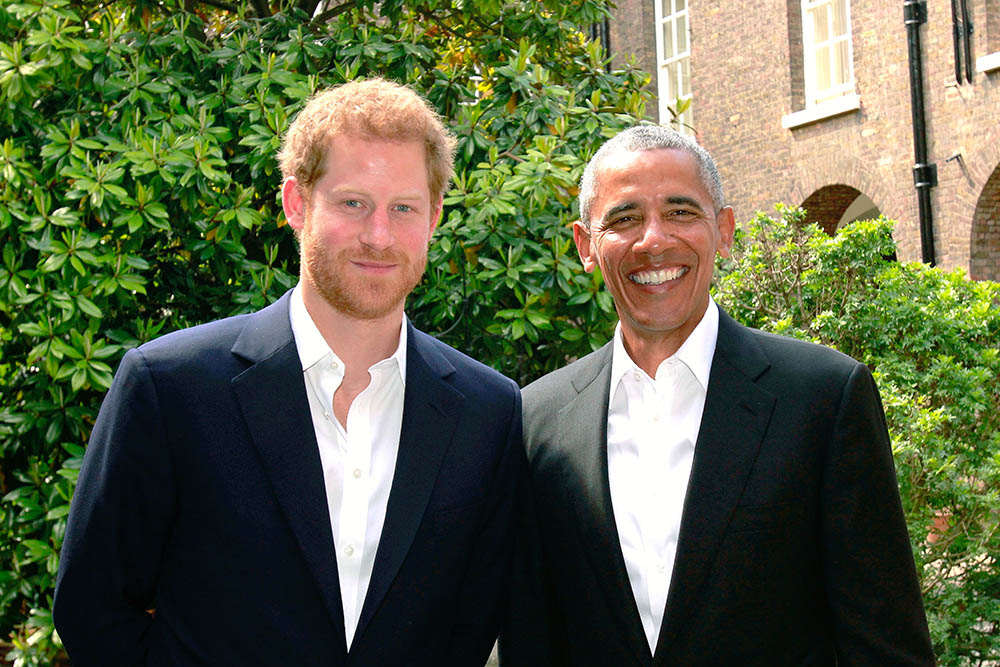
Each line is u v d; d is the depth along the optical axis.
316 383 1.84
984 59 8.59
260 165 3.31
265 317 1.90
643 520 1.88
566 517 1.94
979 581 3.49
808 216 10.69
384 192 1.75
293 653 1.69
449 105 3.87
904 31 9.34
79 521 1.77
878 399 1.86
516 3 4.32
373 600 1.75
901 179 9.45
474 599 1.97
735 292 4.23
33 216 3.10
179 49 3.57
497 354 3.41
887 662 1.74
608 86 4.10
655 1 12.48
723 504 1.80
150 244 3.54
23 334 3.29
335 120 1.76
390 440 1.87
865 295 3.93
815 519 1.81
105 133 3.36
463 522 1.86
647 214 1.91
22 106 3.29
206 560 1.72
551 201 3.52
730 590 1.77
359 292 1.76
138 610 1.85
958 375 3.63
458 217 3.29
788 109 10.59
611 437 1.97
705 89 11.62
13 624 3.57
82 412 3.19
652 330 1.93
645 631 1.85
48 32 3.24
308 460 1.77
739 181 11.25
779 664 1.78
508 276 3.23
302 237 1.83
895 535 1.78
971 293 4.11
